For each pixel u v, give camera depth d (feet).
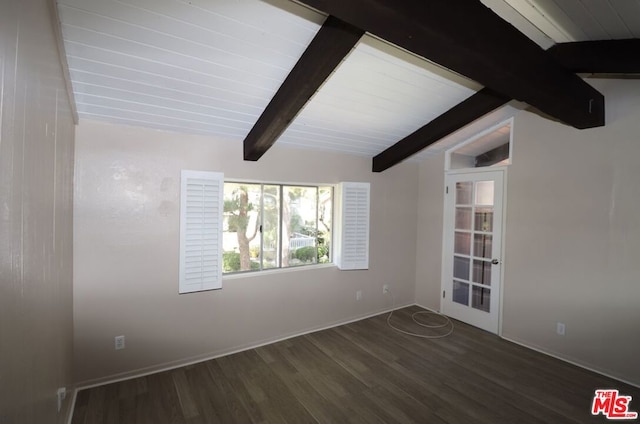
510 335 11.27
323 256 12.75
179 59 6.36
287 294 11.25
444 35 4.82
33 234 3.61
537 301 10.53
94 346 8.01
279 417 7.18
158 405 7.45
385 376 8.91
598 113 8.70
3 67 2.53
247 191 10.84
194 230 9.21
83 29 5.34
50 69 4.63
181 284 9.09
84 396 7.64
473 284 12.56
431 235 14.34
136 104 7.52
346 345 10.79
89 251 7.85
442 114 10.21
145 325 8.66
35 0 3.66
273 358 9.80
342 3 4.02
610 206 8.91
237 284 10.14
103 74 6.45
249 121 8.93
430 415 7.34
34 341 3.67
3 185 2.57
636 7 5.31
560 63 7.15
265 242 11.23
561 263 9.94
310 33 6.14
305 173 11.43
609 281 8.96
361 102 9.04
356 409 7.50
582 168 9.45
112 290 8.18
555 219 10.07
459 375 9.00
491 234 11.87
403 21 4.42
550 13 5.89
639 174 8.41
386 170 13.73
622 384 8.57
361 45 6.81
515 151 11.07
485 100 8.90
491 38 5.51
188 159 9.14
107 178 8.04
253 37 6.06
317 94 8.44
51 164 4.70
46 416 4.37
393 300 14.30
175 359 9.14
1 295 2.54
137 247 8.48
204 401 7.64
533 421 7.18
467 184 12.80
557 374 9.07
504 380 8.78
